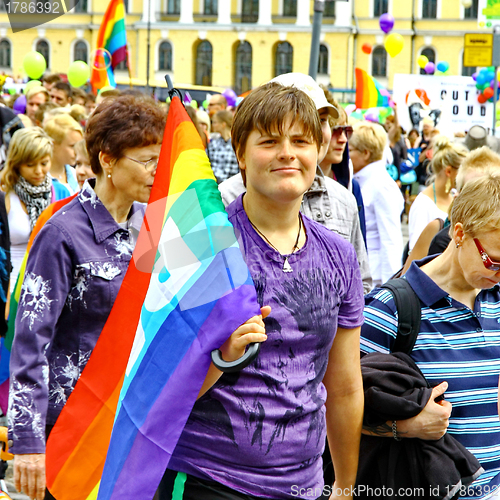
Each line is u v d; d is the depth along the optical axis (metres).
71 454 3.06
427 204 6.25
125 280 3.00
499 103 14.23
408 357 3.19
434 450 3.05
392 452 3.12
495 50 13.42
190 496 2.61
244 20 64.69
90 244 3.41
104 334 3.03
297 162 2.61
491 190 3.03
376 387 3.06
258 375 2.60
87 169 6.71
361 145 6.54
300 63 64.00
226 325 2.45
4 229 4.61
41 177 6.07
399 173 17.47
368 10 63.59
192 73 64.75
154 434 2.53
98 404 3.03
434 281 3.26
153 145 3.43
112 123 3.39
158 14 64.81
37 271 3.33
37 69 16.28
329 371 3.01
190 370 2.48
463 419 3.19
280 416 2.61
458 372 3.19
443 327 3.23
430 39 63.31
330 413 3.06
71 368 3.40
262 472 2.62
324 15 63.66
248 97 2.67
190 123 2.98
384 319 3.21
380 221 6.51
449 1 62.75
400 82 15.09
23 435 3.20
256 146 2.61
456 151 6.13
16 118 7.53
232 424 2.59
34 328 3.27
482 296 3.31
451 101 14.36
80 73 16.27
